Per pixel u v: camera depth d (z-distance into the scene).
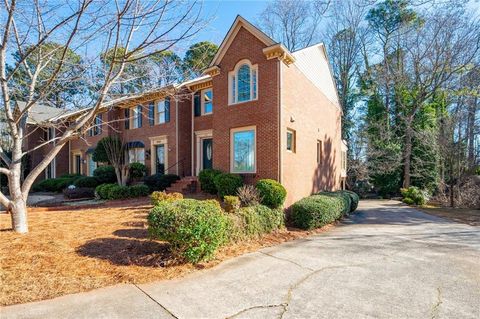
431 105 23.83
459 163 17.31
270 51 9.96
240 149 10.98
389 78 24.80
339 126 18.48
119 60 5.72
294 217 9.54
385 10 24.47
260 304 3.71
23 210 6.07
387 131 24.89
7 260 4.54
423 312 3.57
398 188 24.83
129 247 5.48
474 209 15.72
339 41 29.53
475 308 3.69
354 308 3.64
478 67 19.53
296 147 11.16
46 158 6.21
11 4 4.75
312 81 13.23
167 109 15.97
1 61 5.14
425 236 8.38
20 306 3.48
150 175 15.68
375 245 7.15
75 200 13.66
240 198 8.86
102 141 15.85
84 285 4.07
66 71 6.18
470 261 5.75
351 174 26.12
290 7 24.86
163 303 3.68
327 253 6.30
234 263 5.43
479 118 18.03
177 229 4.95
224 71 11.44
